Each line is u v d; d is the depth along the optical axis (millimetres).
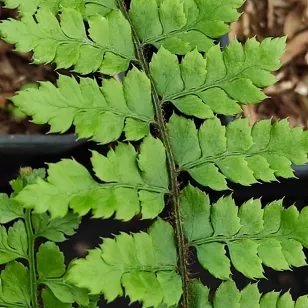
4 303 226
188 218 232
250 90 232
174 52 238
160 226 227
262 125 234
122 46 231
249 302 230
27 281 228
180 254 228
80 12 230
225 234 230
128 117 226
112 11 233
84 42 224
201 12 238
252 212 229
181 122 235
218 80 234
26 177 228
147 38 237
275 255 225
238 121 234
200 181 232
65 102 213
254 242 228
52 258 228
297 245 226
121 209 213
